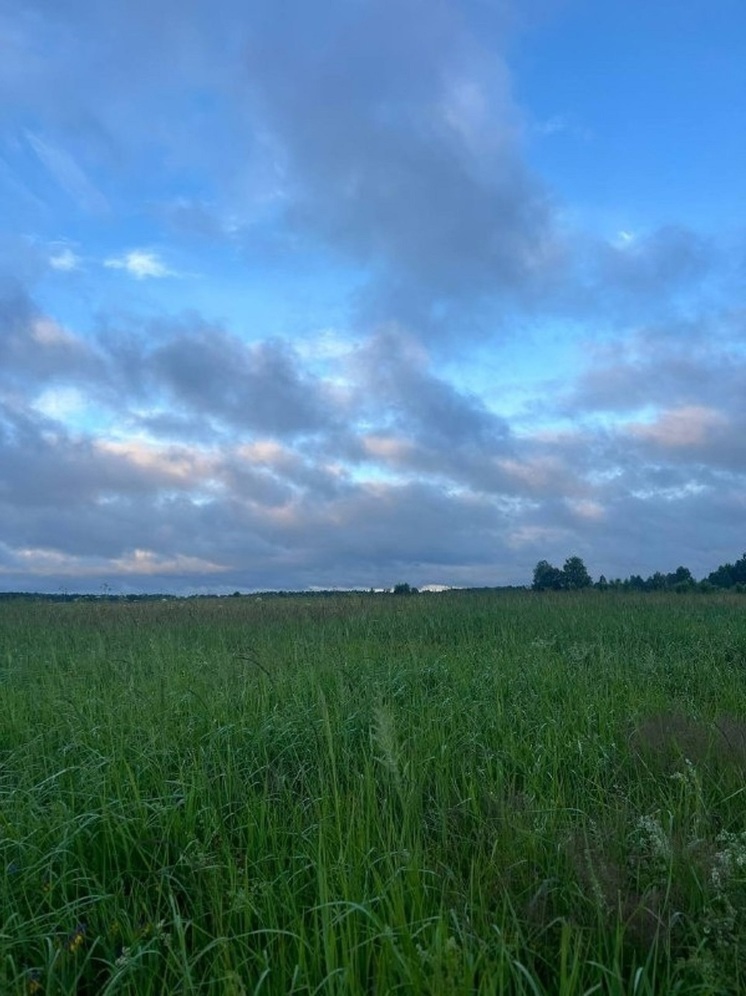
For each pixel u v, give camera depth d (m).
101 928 4.04
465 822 4.96
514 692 8.37
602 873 3.96
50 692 8.19
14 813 4.89
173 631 16.09
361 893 3.87
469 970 3.09
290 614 19.05
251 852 4.51
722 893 3.76
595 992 3.32
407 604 21.11
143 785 5.45
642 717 6.73
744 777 5.41
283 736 6.41
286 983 3.40
